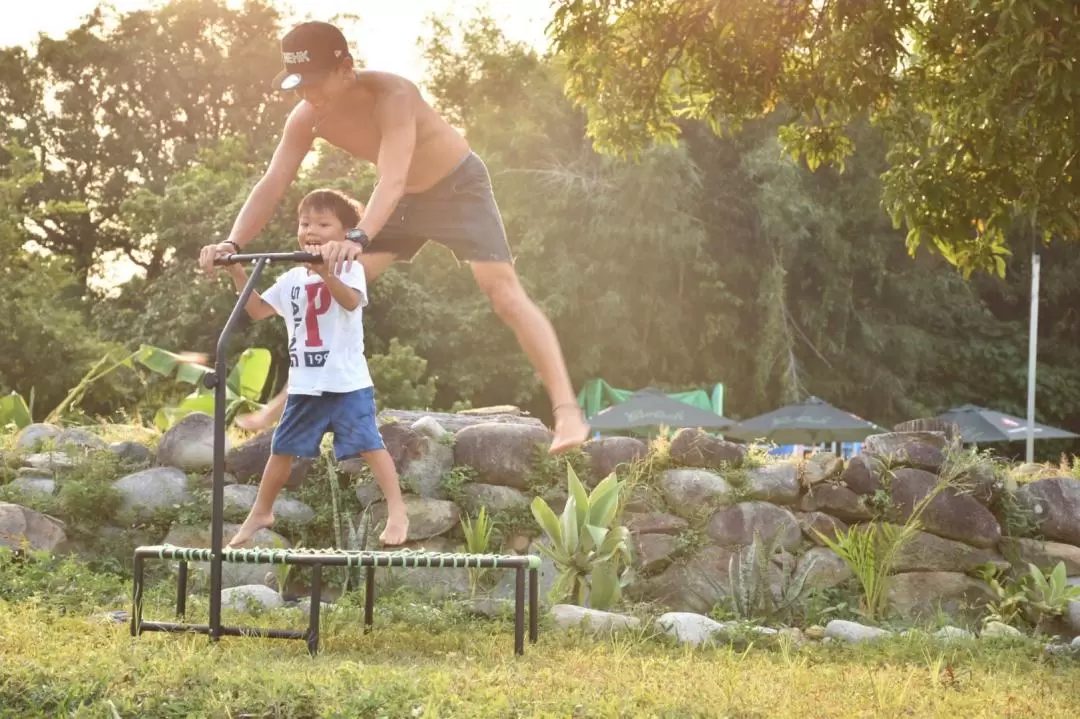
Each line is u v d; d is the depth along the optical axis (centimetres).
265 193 515
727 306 3103
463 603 693
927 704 446
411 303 2853
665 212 2958
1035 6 852
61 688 392
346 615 632
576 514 777
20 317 2678
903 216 1068
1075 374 3312
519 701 387
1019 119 862
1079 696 505
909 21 1025
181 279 2822
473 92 3334
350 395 532
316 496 841
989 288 3425
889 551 827
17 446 888
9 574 659
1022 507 902
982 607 855
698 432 903
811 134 1173
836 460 901
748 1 1092
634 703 396
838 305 3112
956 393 3297
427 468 858
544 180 3009
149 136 3712
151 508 823
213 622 497
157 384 1936
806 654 609
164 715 378
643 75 1152
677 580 846
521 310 486
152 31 3703
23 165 2964
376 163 503
